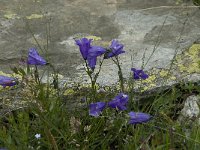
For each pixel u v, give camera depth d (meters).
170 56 1.00
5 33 1.07
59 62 0.98
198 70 0.96
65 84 0.92
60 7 1.16
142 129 0.82
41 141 0.79
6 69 0.96
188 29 1.08
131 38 1.06
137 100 0.90
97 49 0.77
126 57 1.00
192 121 0.85
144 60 0.99
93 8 1.16
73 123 0.72
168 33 1.07
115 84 0.93
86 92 0.90
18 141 0.78
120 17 1.13
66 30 1.08
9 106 0.88
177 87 0.94
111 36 1.06
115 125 0.81
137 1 1.19
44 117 0.77
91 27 1.09
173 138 0.77
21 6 1.17
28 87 0.74
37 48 1.02
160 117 0.86
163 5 1.17
